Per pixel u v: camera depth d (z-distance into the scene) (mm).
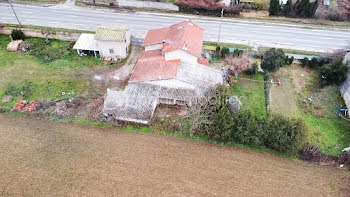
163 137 40000
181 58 46438
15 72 50250
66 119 42156
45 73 50312
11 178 34531
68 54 54844
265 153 38406
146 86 44156
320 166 37094
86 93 46500
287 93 48125
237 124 37281
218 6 64812
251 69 50406
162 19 64625
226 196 33312
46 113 42906
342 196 33875
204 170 36000
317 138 40625
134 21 63500
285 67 53594
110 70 51406
